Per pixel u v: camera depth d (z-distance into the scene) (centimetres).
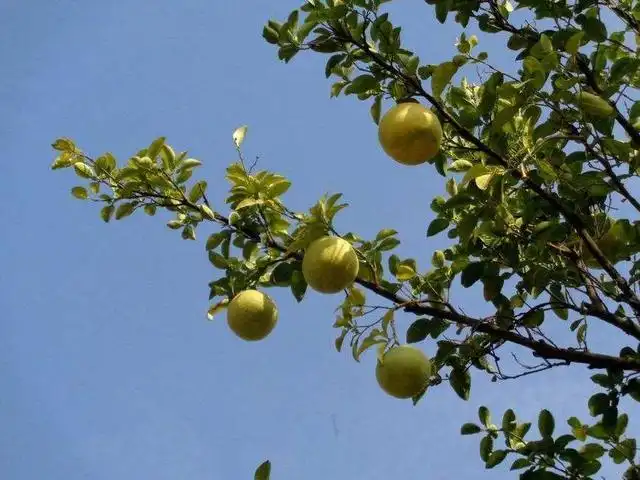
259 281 387
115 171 400
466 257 385
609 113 354
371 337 372
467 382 384
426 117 354
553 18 383
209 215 388
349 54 381
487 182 354
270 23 385
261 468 330
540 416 369
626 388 371
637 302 367
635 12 386
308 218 371
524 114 365
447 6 392
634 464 373
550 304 379
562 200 376
